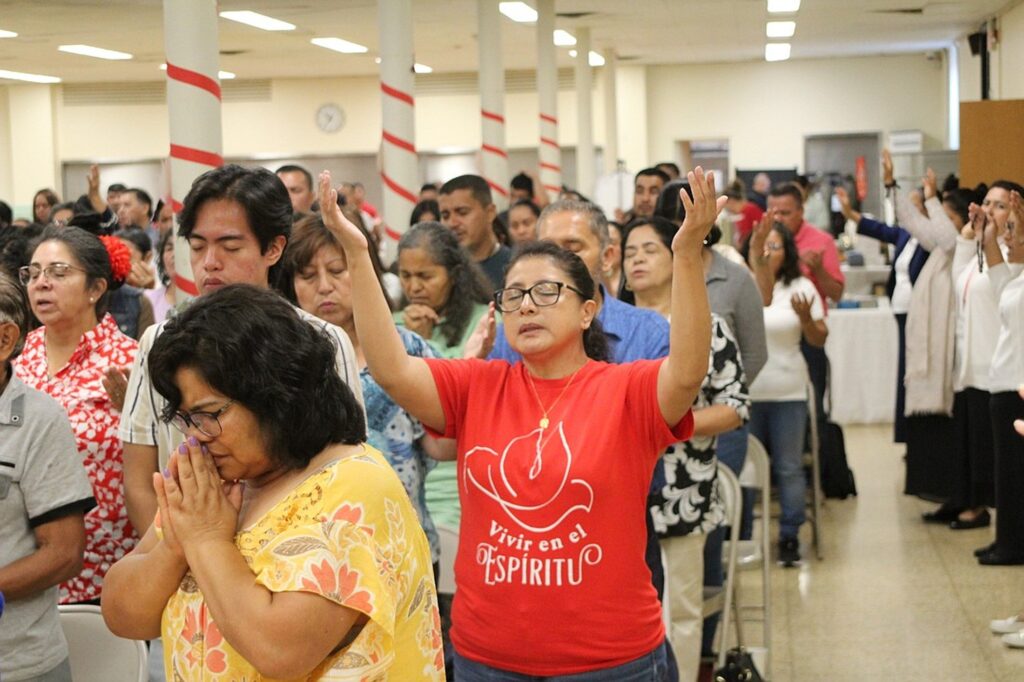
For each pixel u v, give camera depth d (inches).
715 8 529.7
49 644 106.3
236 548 72.4
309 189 254.5
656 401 104.3
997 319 255.6
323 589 70.1
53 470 106.9
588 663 104.2
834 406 416.5
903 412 315.3
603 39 643.5
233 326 70.8
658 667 107.8
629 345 140.9
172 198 210.7
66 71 692.1
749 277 191.2
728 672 155.7
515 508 105.0
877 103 760.3
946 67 728.3
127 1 444.5
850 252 523.5
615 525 104.4
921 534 276.2
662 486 145.9
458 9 499.5
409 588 76.1
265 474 74.4
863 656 202.4
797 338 249.3
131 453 110.4
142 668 109.7
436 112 782.5
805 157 773.3
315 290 126.6
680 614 148.0
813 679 192.7
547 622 104.0
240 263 101.7
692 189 98.0
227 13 496.1
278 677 69.9
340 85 777.6
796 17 561.6
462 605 108.9
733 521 157.8
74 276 136.3
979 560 251.0
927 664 198.2
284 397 71.4
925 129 756.6
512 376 110.5
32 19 486.3
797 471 250.7
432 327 165.8
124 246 158.1
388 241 350.0
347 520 72.1
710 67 776.3
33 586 104.2
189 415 71.4
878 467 348.2
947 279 278.1
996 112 410.9
